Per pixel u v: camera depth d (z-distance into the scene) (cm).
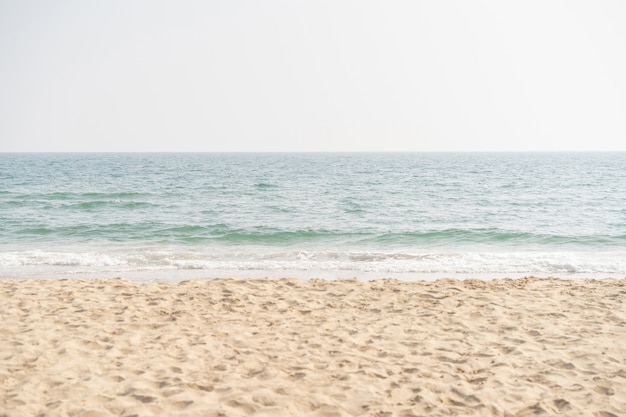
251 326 828
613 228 2359
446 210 3053
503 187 4803
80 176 6631
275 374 623
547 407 546
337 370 641
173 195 3903
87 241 2012
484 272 1428
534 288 1118
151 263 1543
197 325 827
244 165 11600
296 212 2953
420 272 1426
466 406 550
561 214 2873
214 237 2102
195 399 544
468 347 732
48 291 1043
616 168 9269
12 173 7300
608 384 605
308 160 17075
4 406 516
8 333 757
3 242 1980
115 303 952
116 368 632
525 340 760
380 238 2102
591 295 1048
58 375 604
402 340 764
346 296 1039
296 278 1204
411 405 547
